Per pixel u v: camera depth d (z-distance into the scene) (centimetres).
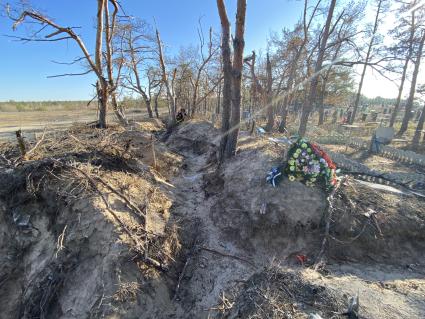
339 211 539
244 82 2075
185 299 454
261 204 571
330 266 471
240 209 600
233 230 575
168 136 1518
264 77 1945
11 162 612
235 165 759
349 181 660
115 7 985
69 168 573
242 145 930
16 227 530
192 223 613
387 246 509
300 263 482
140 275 434
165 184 747
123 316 390
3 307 468
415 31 1697
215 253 535
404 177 824
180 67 2100
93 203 506
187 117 1766
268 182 607
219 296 444
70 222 495
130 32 1507
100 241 460
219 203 659
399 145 1630
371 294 387
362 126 2472
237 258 514
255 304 362
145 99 2184
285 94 1712
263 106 1744
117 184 589
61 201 525
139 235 484
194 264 514
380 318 337
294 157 583
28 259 500
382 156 1334
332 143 1697
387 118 3212
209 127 1372
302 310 345
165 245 507
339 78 2834
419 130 1708
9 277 496
